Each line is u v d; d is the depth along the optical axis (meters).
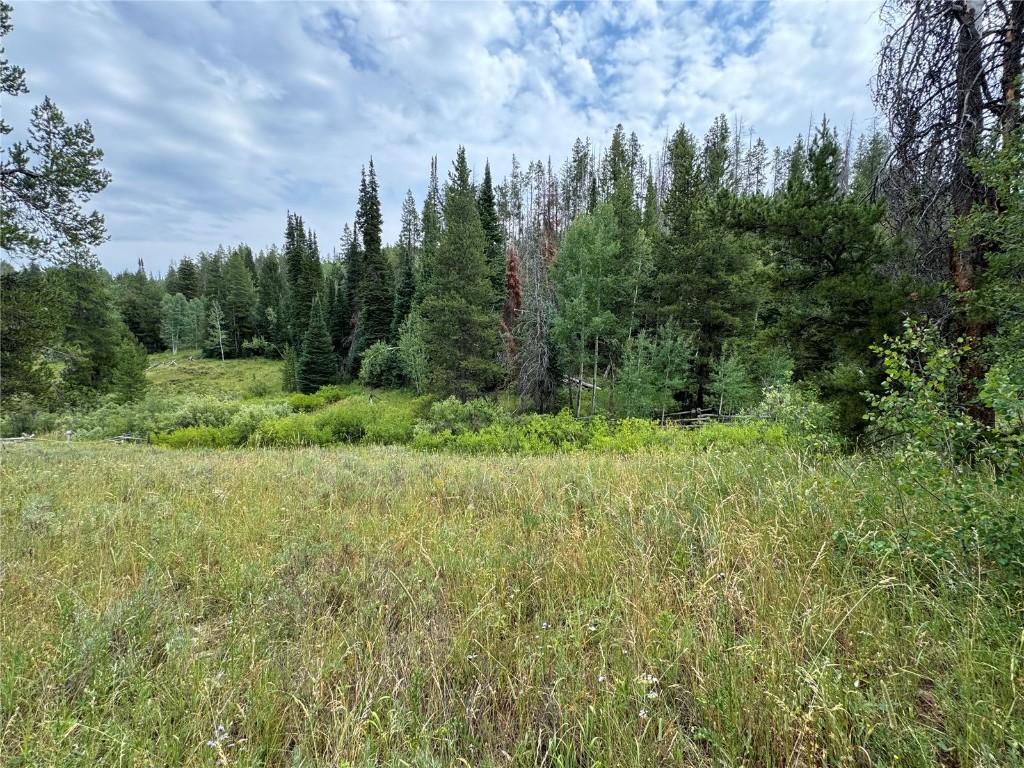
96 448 12.48
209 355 68.12
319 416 18.83
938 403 3.07
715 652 2.26
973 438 2.91
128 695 2.19
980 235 5.36
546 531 4.05
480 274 30.59
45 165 11.51
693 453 6.84
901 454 3.25
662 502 4.16
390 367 40.03
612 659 2.34
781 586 2.75
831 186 7.77
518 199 61.81
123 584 3.16
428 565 3.53
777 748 1.86
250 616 2.83
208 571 3.43
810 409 7.43
